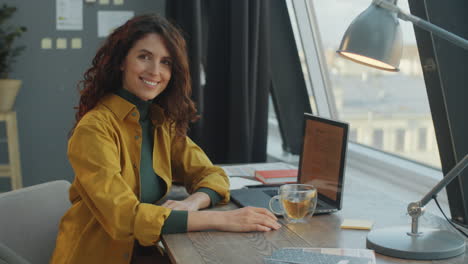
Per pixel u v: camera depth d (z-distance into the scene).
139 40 1.91
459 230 1.67
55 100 4.48
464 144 1.95
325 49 3.62
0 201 1.84
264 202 1.99
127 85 1.96
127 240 1.75
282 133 4.07
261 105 3.64
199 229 1.69
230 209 1.97
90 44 4.45
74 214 1.84
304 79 3.92
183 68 2.00
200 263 1.43
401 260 1.42
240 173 2.54
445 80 1.92
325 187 1.95
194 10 3.59
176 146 2.21
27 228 1.89
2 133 4.50
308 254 1.43
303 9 3.63
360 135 3.43
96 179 1.72
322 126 2.00
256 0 3.49
